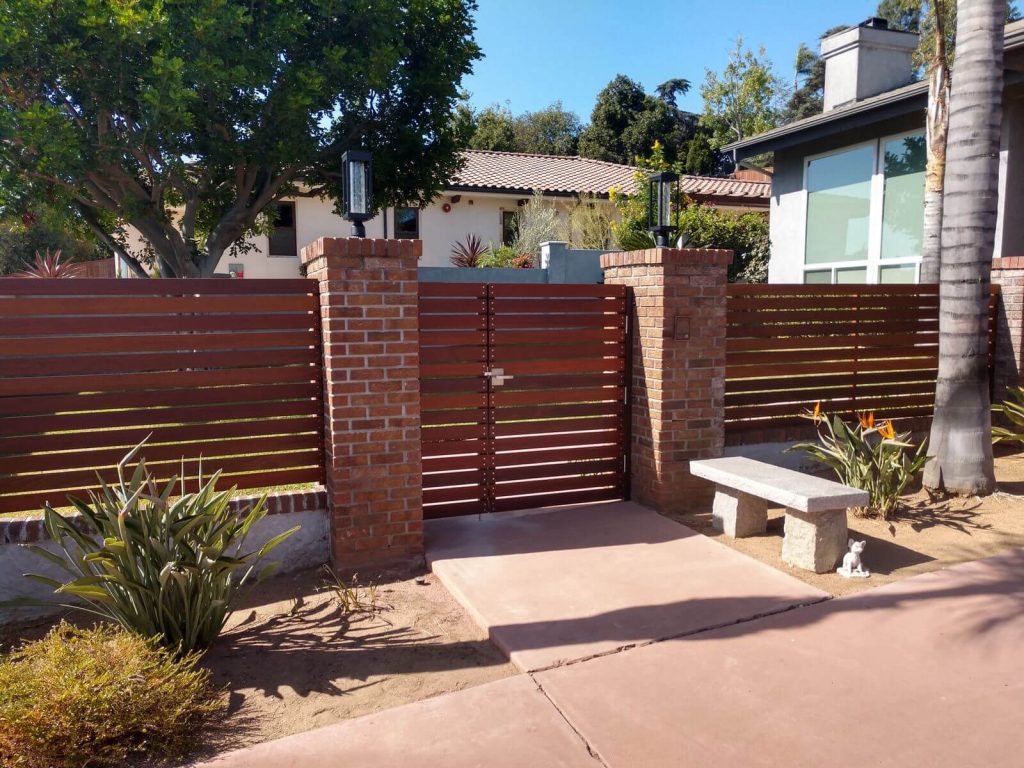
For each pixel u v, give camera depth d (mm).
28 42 9133
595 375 6195
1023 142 9406
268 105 10664
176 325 4777
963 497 6270
